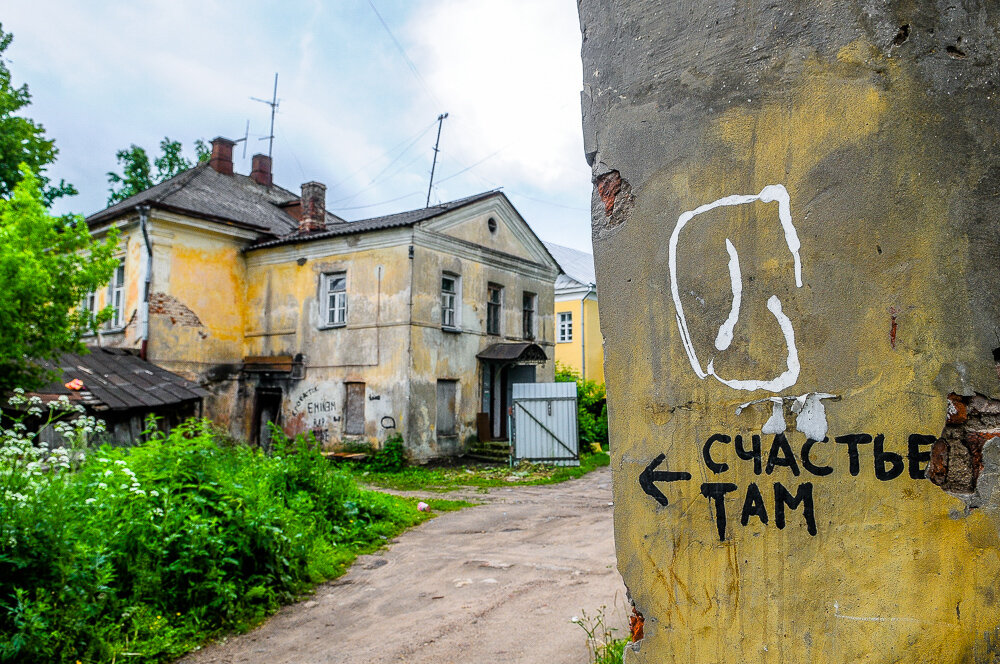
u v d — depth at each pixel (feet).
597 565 19.75
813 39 7.27
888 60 6.98
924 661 6.35
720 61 7.71
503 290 59.67
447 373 52.13
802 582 6.81
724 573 7.17
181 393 43.96
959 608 6.34
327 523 23.56
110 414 39.11
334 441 51.19
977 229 6.68
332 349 52.39
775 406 7.10
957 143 6.80
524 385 50.85
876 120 6.95
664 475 7.60
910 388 6.64
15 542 12.38
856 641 6.56
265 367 54.80
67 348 29.32
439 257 51.96
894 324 6.73
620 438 7.94
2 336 25.67
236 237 56.70
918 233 6.76
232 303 56.70
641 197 8.04
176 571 15.25
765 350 7.20
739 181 7.47
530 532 25.81
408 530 26.55
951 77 6.88
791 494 6.95
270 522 18.16
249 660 13.53
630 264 8.05
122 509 15.76
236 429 55.83
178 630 14.25
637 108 8.20
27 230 27.35
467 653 13.30
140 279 50.90
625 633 13.61
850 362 6.84
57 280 27.76
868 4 7.08
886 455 6.66
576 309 83.30
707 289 7.54
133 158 89.10
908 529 6.53
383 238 50.52
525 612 15.61
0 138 45.57
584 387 72.54
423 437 49.29
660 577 7.52
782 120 7.32
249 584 16.58
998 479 6.37
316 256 54.03
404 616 15.93
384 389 49.29
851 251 6.93
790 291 7.14
